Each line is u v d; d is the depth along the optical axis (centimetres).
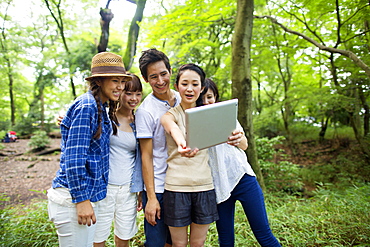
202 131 127
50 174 690
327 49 384
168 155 161
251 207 167
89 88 153
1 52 1220
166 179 156
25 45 1297
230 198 172
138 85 183
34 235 254
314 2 441
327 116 764
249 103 412
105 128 158
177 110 160
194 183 150
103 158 157
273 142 516
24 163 810
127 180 181
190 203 152
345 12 455
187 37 638
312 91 593
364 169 558
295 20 588
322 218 284
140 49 598
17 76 1520
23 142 1239
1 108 1733
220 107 130
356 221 273
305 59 622
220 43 727
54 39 1402
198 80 150
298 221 283
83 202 140
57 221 144
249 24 407
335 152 722
